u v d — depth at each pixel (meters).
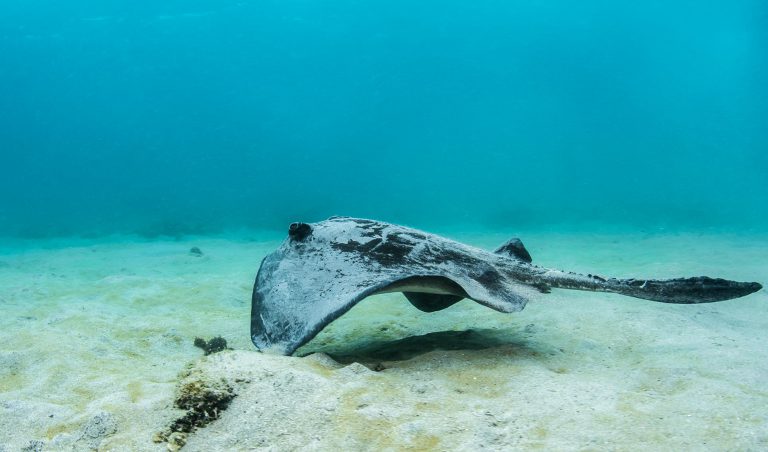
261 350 3.37
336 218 4.44
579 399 2.93
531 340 4.23
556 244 12.39
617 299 5.57
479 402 2.90
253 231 20.06
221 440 2.57
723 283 3.77
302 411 2.69
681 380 3.22
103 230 21.66
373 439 2.50
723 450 2.35
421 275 3.44
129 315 5.70
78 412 3.09
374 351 4.14
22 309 5.96
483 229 18.41
